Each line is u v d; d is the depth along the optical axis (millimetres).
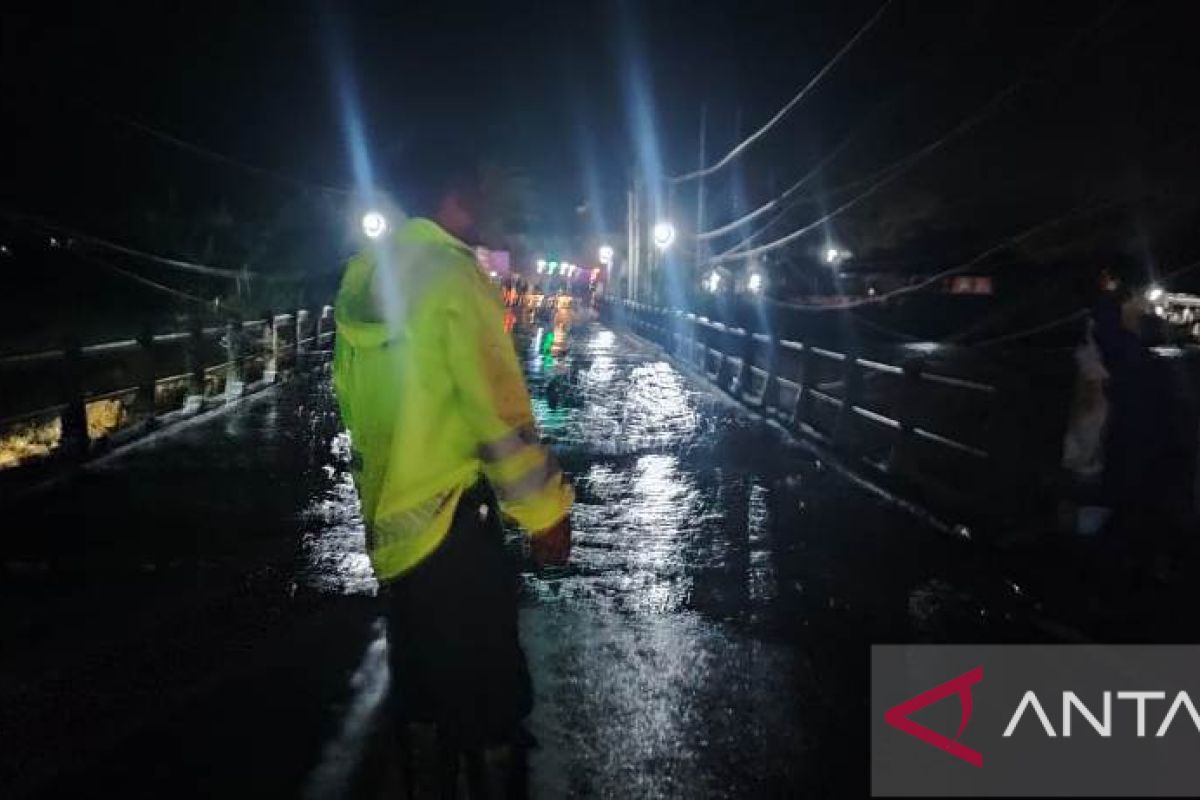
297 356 23703
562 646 6043
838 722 4957
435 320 2785
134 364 15047
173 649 5840
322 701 5090
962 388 9758
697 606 6824
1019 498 8344
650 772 4422
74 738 4645
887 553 8172
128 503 9703
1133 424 7328
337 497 10102
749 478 11500
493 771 3359
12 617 6398
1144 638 5906
